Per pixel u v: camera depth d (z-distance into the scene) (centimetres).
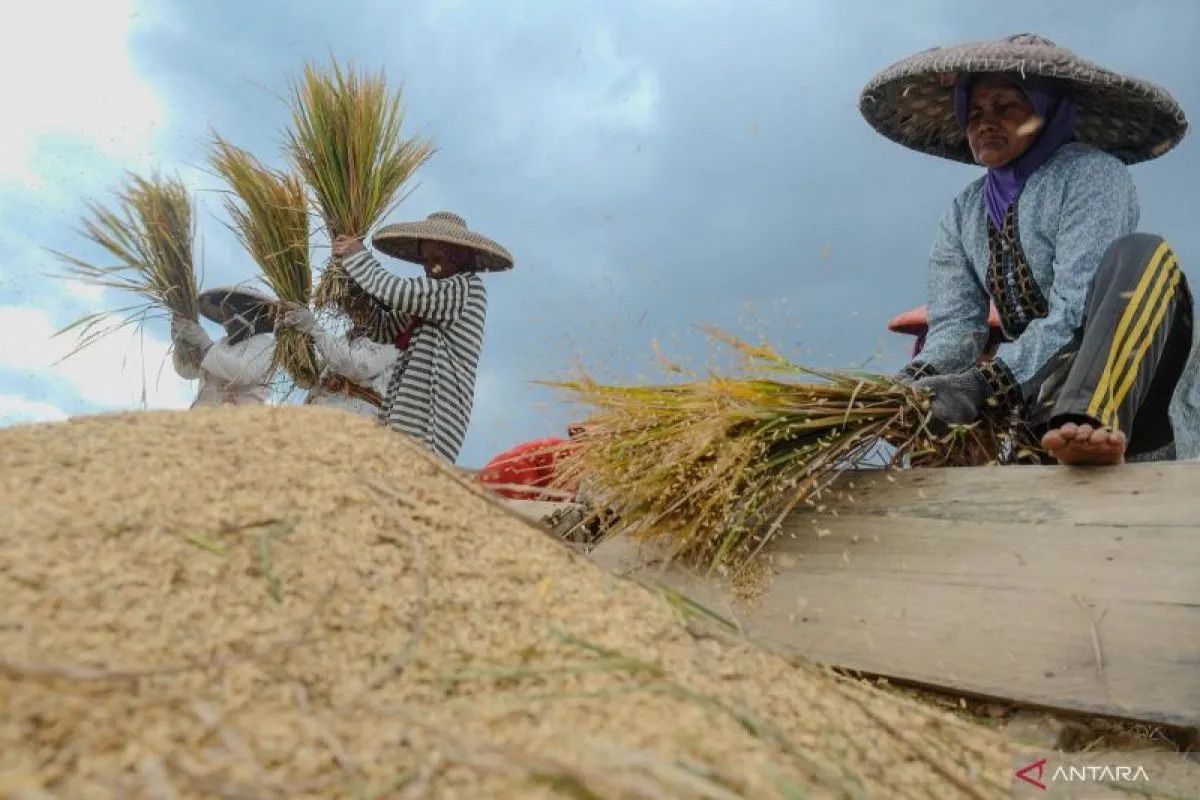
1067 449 227
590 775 121
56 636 136
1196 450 299
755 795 129
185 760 121
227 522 169
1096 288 267
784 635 239
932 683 219
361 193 473
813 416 264
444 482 206
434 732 133
